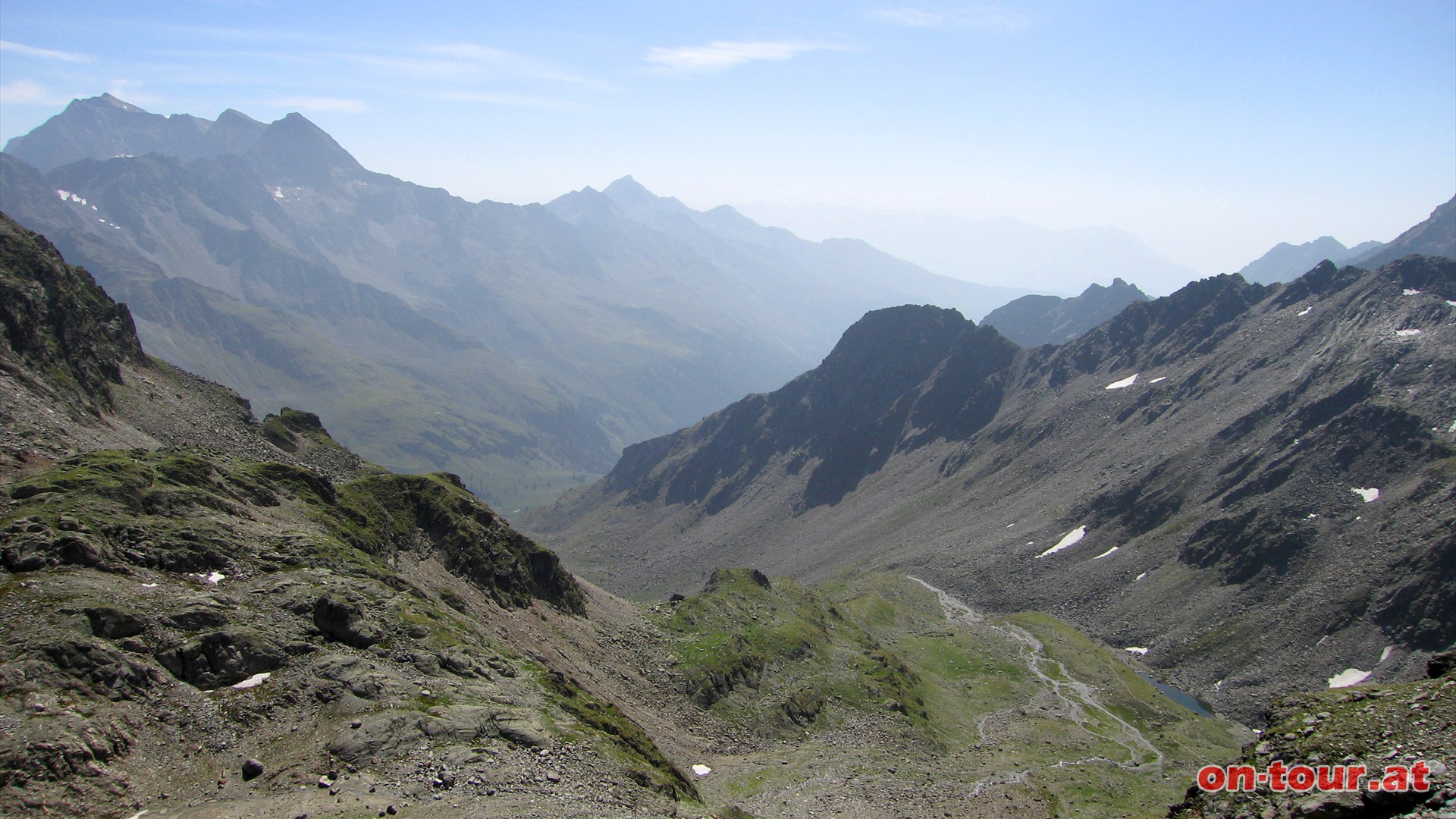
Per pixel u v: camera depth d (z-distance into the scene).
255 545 73.88
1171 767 115.50
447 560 109.81
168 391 125.69
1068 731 129.12
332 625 64.56
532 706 67.12
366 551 94.38
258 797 45.50
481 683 67.31
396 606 72.50
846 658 138.25
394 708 56.88
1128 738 129.38
